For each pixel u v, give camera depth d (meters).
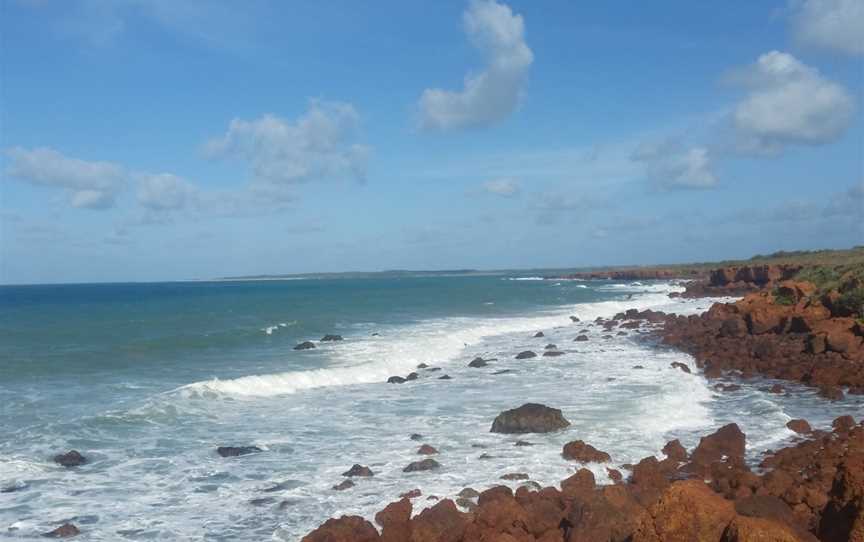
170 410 20.23
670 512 8.01
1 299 112.69
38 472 14.48
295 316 57.94
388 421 18.98
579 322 50.50
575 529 9.71
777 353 28.78
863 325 28.33
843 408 19.98
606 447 15.53
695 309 58.56
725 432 15.23
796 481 11.75
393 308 68.31
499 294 97.94
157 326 48.78
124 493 13.17
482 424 18.34
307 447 16.33
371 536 10.32
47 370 28.33
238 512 12.08
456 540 10.13
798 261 87.88
